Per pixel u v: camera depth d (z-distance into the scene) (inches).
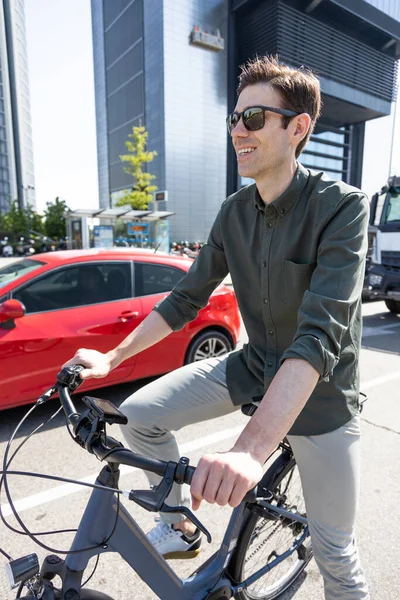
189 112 1300.4
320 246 46.9
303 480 54.2
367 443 125.7
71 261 147.5
